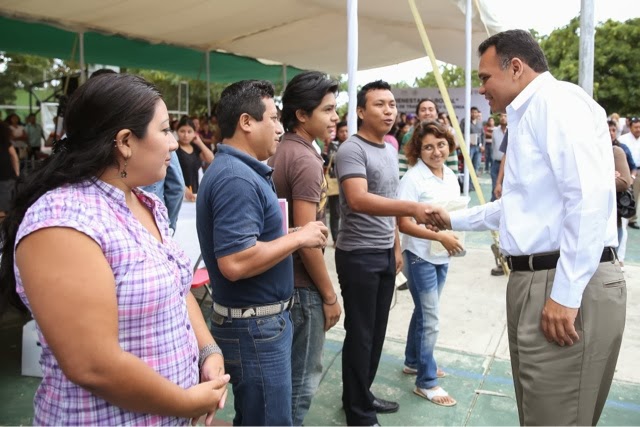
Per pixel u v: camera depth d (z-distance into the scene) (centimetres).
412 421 278
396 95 1509
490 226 228
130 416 109
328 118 214
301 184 208
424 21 741
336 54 1058
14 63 1845
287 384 185
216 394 123
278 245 170
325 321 222
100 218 103
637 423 276
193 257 354
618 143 629
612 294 177
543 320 176
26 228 97
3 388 301
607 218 165
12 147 560
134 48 917
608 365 186
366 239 248
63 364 96
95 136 106
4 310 114
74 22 734
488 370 337
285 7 731
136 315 106
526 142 181
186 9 695
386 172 254
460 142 356
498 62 190
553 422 181
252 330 178
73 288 95
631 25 2616
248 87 179
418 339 298
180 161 517
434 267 291
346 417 262
